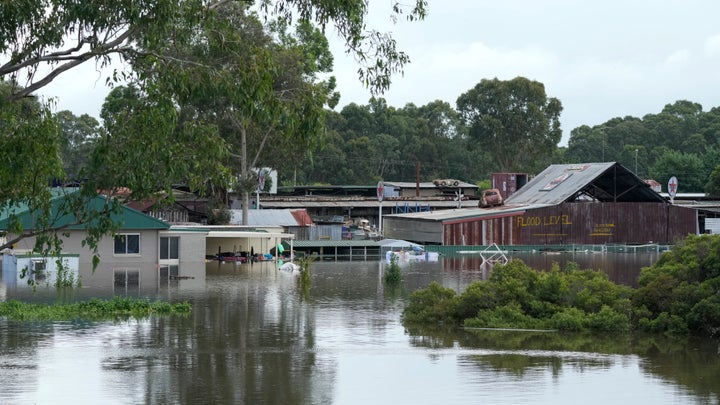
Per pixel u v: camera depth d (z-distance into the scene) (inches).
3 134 866.8
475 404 950.4
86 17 872.3
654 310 1512.1
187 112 3292.3
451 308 1531.7
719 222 4303.6
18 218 927.7
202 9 929.5
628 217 4158.5
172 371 1096.8
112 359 1160.8
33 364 1120.8
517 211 3971.5
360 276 2519.7
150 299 1790.1
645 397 990.4
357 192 5615.2
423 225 3956.7
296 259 3223.4
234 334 1375.5
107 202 927.7
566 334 1429.6
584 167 4308.6
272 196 4965.6
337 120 7445.9
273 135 3570.4
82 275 2245.3
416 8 1037.8
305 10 1002.7
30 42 879.7
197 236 2792.8
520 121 6747.1
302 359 1185.4
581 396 990.4
